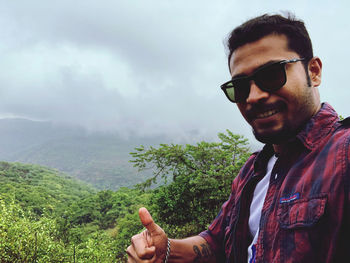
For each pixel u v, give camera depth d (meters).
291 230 0.66
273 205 0.75
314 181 0.65
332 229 0.60
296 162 0.74
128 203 63.53
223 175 8.09
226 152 8.45
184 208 8.91
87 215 60.12
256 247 0.76
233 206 1.13
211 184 8.02
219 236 1.13
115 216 58.88
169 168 9.05
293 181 0.71
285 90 0.75
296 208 0.67
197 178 8.12
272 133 0.77
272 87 0.76
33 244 8.27
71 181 150.00
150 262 0.91
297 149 0.77
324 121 0.74
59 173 184.88
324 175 0.64
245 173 1.10
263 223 0.76
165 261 0.94
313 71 0.82
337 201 0.60
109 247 12.92
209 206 8.75
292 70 0.76
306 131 0.74
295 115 0.77
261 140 0.82
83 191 128.88
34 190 83.12
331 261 0.59
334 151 0.65
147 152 8.85
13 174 124.25
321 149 0.70
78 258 9.96
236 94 0.84
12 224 8.16
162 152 8.73
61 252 9.41
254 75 0.77
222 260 1.10
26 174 135.25
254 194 0.96
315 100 0.80
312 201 0.64
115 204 62.50
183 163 8.85
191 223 8.97
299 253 0.63
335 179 0.61
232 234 1.02
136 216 22.48
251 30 0.78
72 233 14.90
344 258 0.58
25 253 7.97
